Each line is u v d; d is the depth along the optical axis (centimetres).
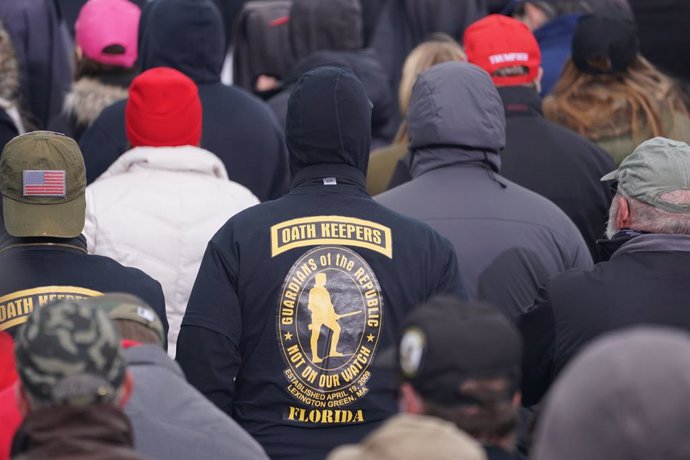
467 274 1130
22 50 1962
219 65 1477
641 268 1008
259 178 1470
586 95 1473
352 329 977
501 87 1329
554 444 541
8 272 970
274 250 984
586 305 1003
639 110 1456
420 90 1177
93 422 661
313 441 973
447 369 658
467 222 1142
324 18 1702
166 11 1460
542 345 1020
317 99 1005
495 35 1334
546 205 1170
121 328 822
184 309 1172
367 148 1023
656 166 1020
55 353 662
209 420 807
